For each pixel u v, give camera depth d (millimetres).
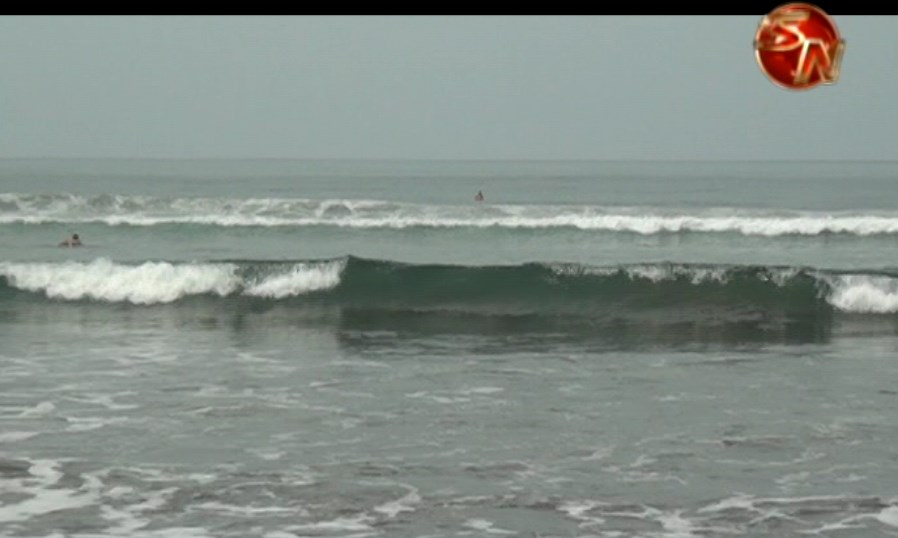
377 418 20344
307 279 36031
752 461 17750
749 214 61812
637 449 18422
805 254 49188
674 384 23406
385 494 15992
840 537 14328
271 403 21453
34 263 35906
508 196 98250
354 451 18203
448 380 23719
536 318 32906
